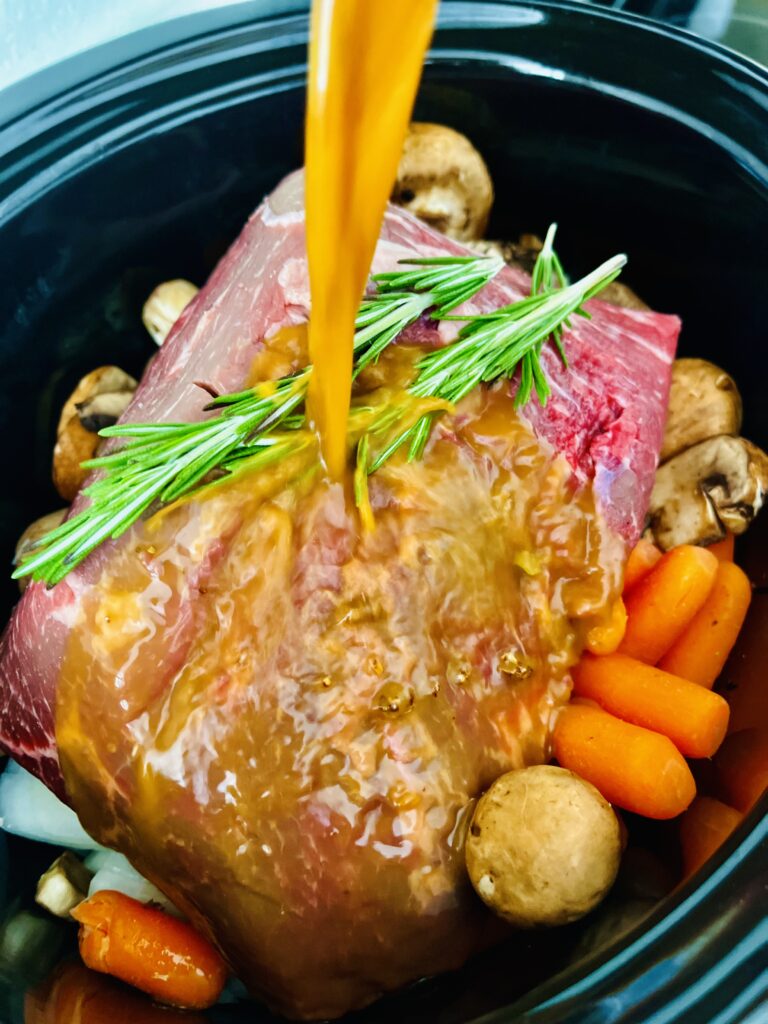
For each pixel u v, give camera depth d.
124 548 0.26
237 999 0.29
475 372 0.27
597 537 0.29
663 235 0.37
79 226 0.36
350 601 0.26
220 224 0.39
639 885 0.26
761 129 0.32
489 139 0.38
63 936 0.30
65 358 0.38
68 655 0.26
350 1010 0.27
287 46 0.36
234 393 0.27
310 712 0.25
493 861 0.25
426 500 0.27
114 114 0.35
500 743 0.28
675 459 0.34
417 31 0.21
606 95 0.34
